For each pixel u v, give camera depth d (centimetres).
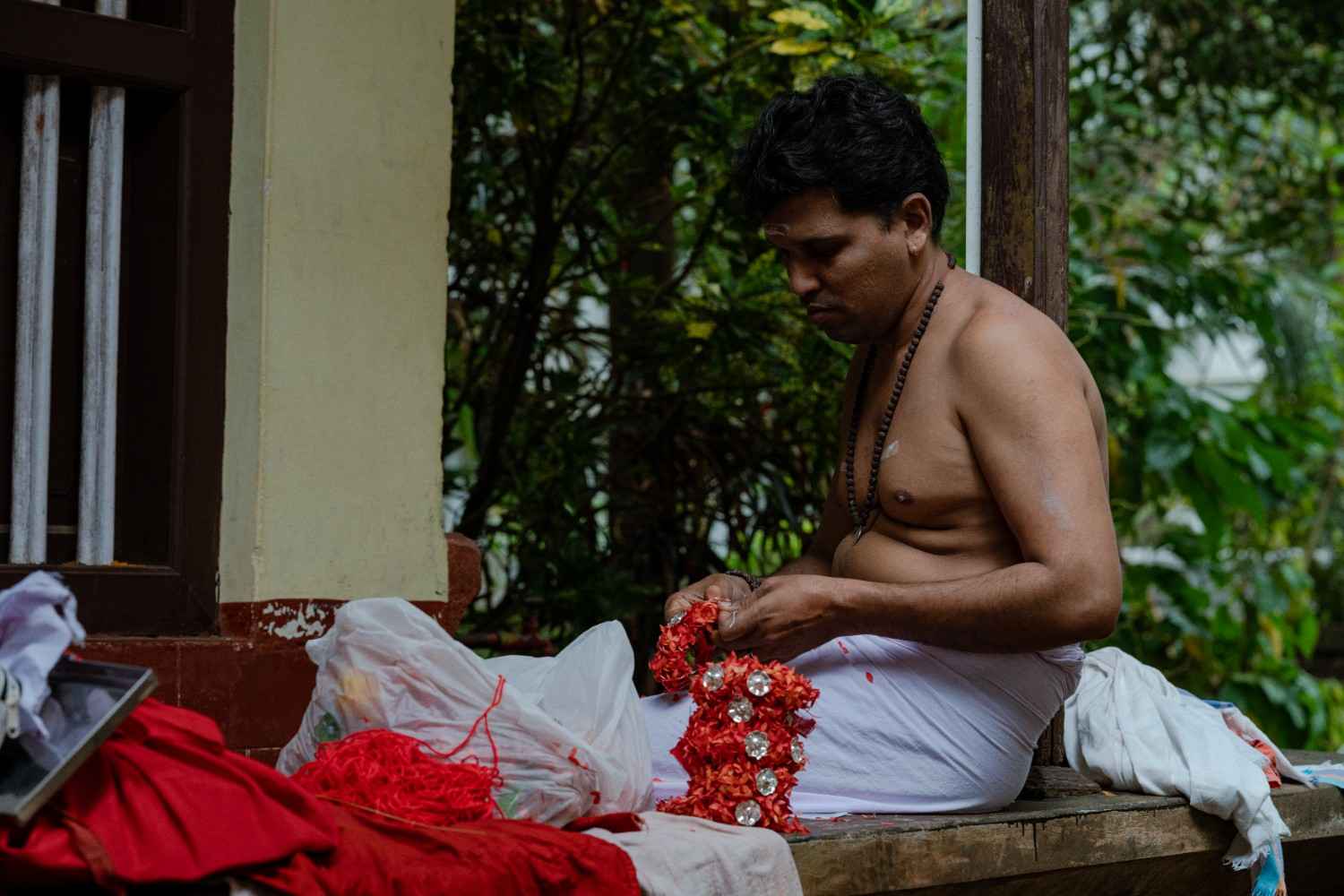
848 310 272
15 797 162
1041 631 252
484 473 490
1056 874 279
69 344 285
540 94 507
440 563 310
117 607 279
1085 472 257
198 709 274
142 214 293
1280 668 735
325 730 238
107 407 284
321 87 296
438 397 312
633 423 509
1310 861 339
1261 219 778
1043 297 334
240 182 293
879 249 269
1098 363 641
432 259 311
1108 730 319
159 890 169
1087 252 669
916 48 546
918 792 273
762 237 489
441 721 230
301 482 290
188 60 289
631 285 510
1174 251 664
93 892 168
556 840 202
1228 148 733
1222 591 778
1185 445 641
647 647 501
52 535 283
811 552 310
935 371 273
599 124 519
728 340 484
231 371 292
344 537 296
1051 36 337
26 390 276
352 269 299
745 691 243
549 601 478
